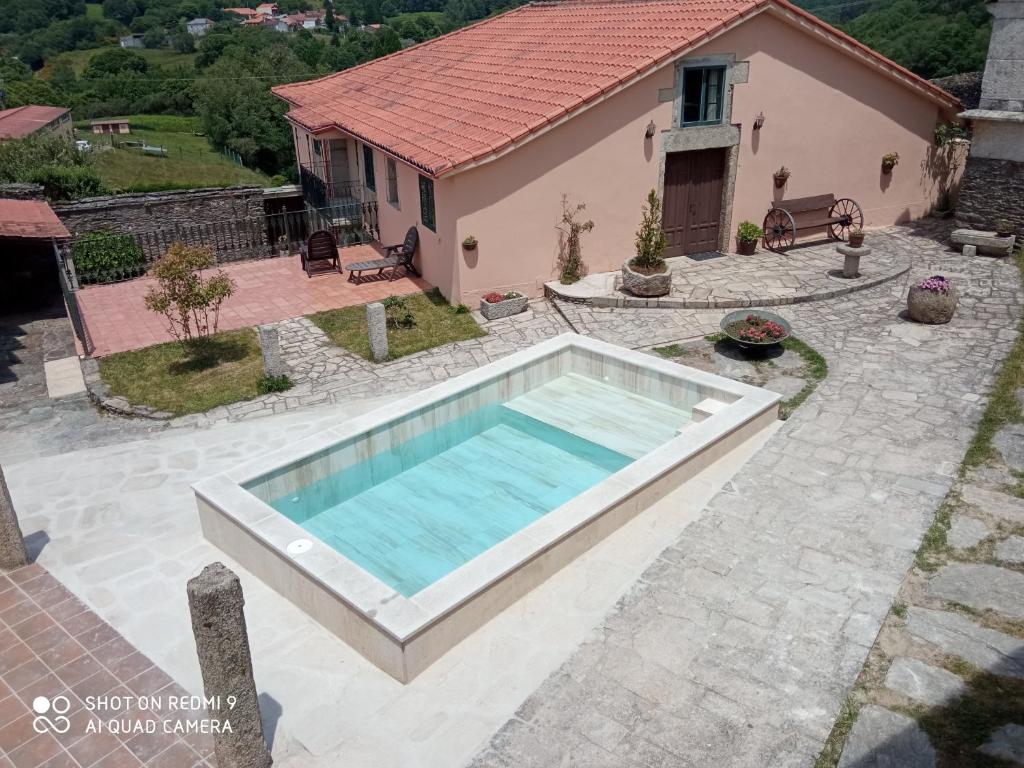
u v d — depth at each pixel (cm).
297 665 704
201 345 1456
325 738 627
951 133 2161
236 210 2484
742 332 1291
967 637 691
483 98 1755
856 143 1856
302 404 1234
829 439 1034
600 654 692
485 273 1564
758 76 1680
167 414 1215
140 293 1781
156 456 1095
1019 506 872
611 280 1638
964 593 745
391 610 686
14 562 853
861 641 693
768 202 1805
